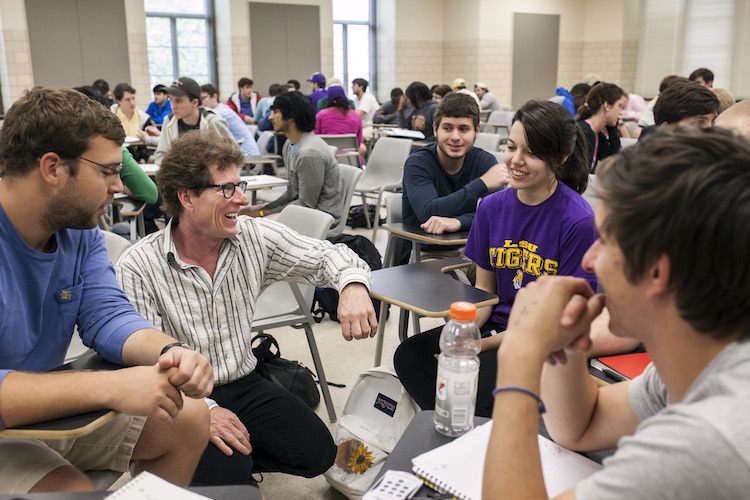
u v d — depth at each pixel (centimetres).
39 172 122
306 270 192
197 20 1038
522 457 74
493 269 205
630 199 67
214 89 709
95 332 140
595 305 80
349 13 1193
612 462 67
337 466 196
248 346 186
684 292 66
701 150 65
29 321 134
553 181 191
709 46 1105
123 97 695
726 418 60
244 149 590
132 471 147
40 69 887
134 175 362
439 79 1274
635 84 1234
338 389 273
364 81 999
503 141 702
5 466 117
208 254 175
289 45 1088
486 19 1189
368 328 175
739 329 66
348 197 378
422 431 111
